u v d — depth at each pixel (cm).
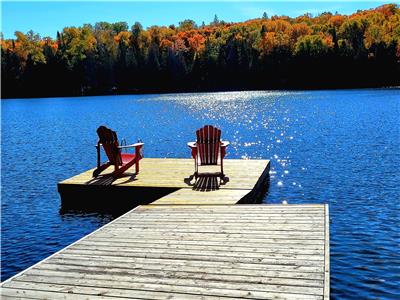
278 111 3281
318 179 1108
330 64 6806
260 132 2145
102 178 979
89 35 7881
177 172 1020
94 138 2178
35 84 7312
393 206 856
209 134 915
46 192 1087
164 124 2722
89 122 3058
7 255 678
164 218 651
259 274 432
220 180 918
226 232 570
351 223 765
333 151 1513
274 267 448
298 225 586
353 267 587
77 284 427
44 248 704
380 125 2175
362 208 850
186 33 8869
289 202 908
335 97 4616
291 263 457
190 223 619
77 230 785
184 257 486
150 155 1619
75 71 7362
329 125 2284
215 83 7500
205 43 7712
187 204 731
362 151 1484
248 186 853
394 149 1495
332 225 757
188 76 7612
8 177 1283
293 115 2944
